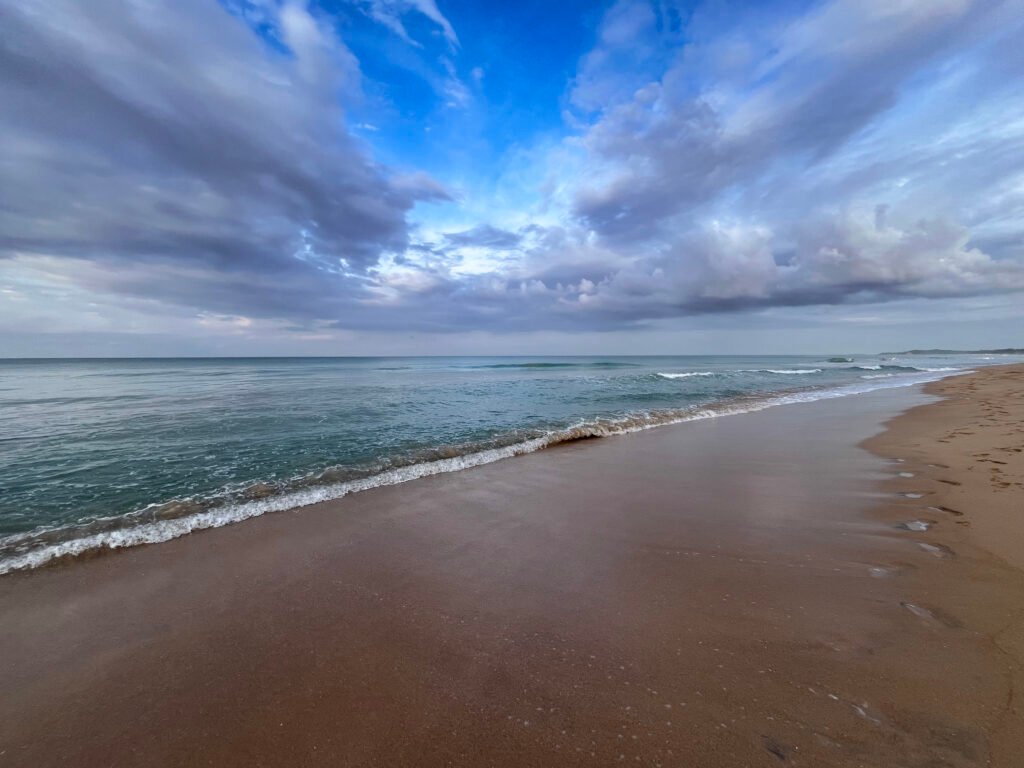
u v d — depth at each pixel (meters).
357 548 4.14
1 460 7.59
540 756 1.83
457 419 12.06
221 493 5.88
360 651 2.61
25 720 2.15
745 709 2.02
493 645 2.62
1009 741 1.75
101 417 12.41
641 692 2.17
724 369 42.69
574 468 6.93
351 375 34.81
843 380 26.30
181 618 3.04
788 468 6.59
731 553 3.77
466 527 4.61
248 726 2.07
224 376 33.56
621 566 3.61
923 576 3.19
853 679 2.17
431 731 2.00
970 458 6.42
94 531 4.64
